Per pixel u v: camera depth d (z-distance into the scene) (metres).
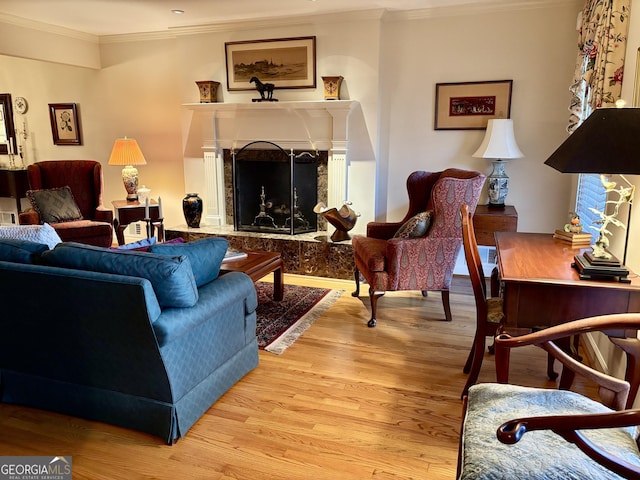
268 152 4.95
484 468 1.26
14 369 2.43
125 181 5.25
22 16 4.57
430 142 4.62
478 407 1.54
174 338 2.05
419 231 3.43
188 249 2.34
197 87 5.13
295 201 4.93
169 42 5.30
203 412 2.37
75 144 5.96
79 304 2.05
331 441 2.18
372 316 3.50
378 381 2.72
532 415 1.44
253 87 4.90
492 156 4.11
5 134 6.20
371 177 4.67
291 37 4.67
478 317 2.44
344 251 4.46
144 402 2.19
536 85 4.24
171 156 5.61
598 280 1.98
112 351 2.12
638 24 2.38
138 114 5.62
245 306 2.67
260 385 2.67
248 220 5.17
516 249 2.53
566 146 1.96
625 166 1.80
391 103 4.66
